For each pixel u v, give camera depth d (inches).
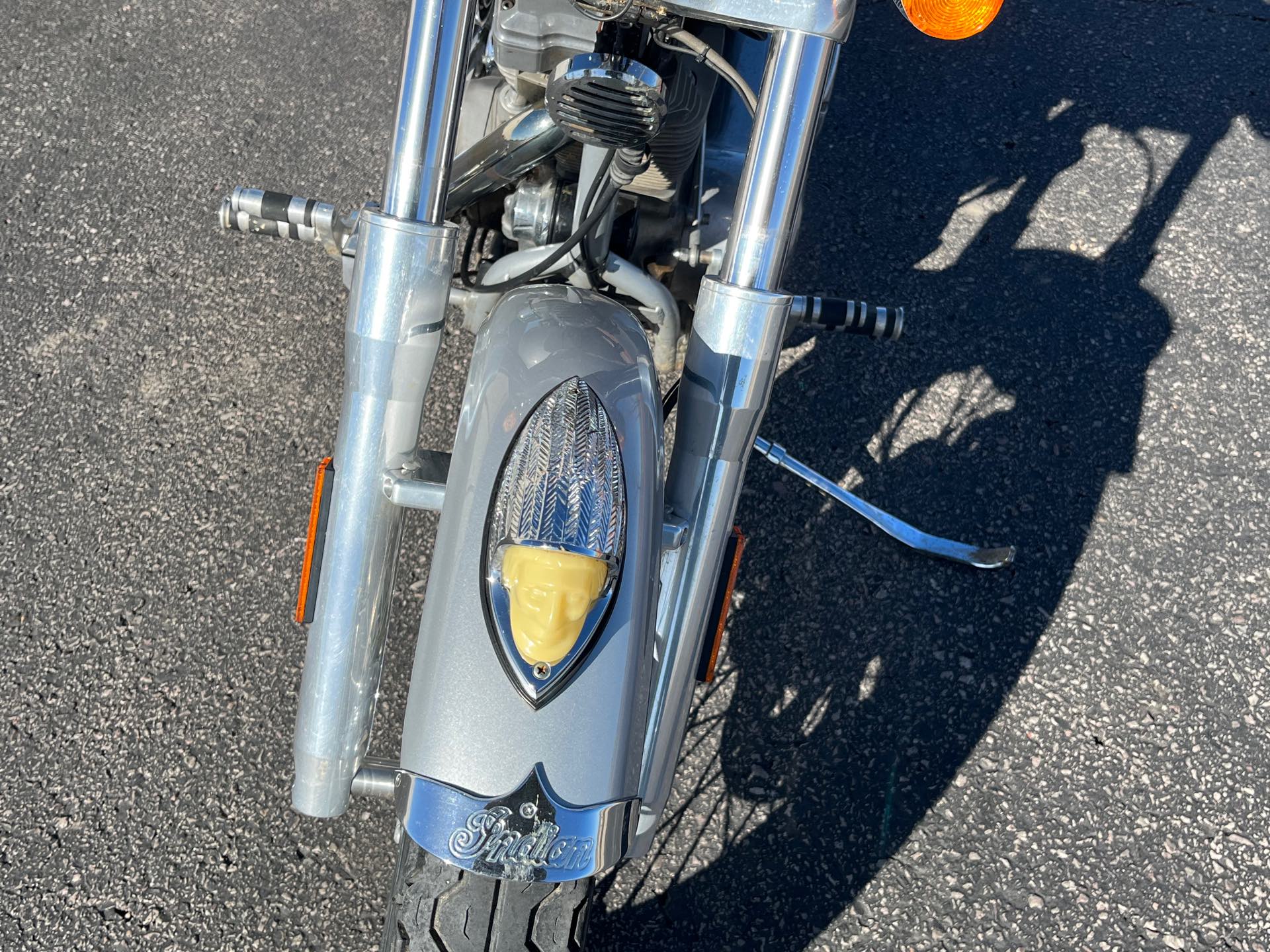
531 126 55.4
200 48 104.0
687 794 70.0
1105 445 90.9
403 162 41.4
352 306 42.7
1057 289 99.9
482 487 41.5
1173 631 81.7
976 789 72.6
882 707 75.4
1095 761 74.8
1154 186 109.4
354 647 44.4
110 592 73.1
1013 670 78.2
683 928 65.1
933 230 102.5
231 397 82.8
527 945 41.8
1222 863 71.5
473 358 48.6
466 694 38.6
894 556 82.1
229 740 68.4
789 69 41.0
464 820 37.5
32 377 82.0
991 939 67.2
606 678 39.1
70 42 102.7
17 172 93.3
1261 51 123.9
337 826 66.0
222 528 76.6
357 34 107.5
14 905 61.6
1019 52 119.6
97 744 67.4
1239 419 94.0
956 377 92.9
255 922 62.6
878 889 68.1
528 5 48.7
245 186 94.3
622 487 40.2
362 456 43.8
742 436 44.2
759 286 42.6
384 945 43.1
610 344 45.8
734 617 77.9
